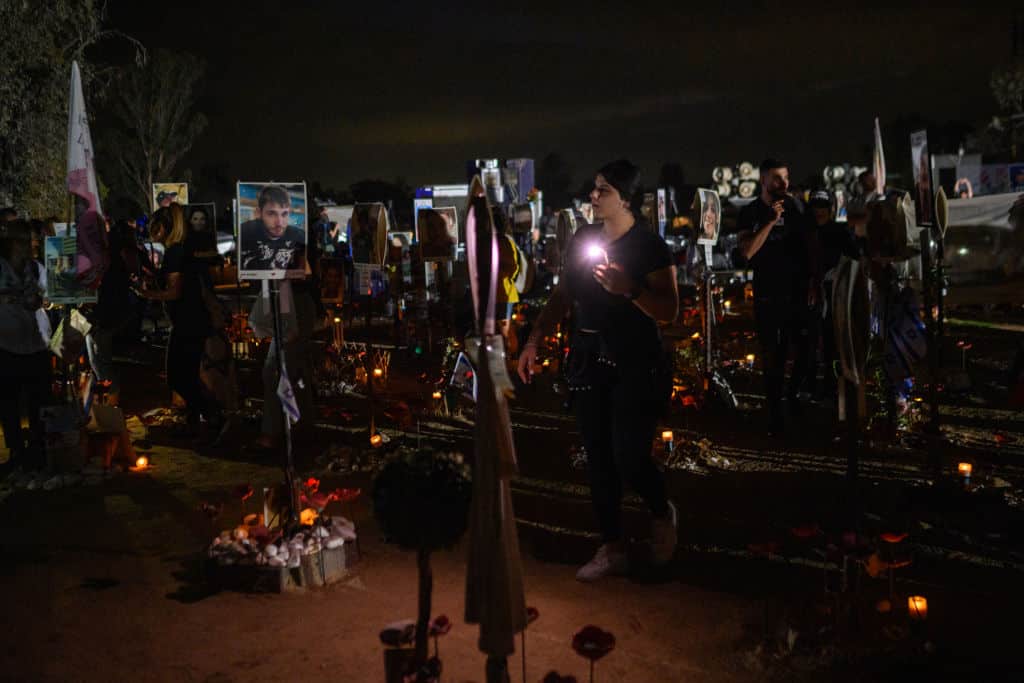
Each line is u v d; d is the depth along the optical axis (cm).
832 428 825
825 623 399
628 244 466
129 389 1105
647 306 446
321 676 376
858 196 905
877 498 607
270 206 486
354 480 673
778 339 784
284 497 501
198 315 791
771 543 406
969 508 581
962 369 1044
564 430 838
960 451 734
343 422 874
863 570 462
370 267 1023
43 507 612
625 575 481
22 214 1486
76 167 648
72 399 722
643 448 469
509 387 327
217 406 806
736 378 1111
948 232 1705
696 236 919
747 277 2520
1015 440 771
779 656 384
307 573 469
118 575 489
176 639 412
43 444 711
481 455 327
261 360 1338
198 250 788
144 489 654
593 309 471
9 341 698
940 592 450
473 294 329
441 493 325
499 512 329
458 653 393
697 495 625
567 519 577
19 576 488
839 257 849
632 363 463
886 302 759
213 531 558
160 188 1527
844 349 397
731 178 4319
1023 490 620
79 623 429
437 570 493
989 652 386
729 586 464
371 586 471
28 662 391
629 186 466
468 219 328
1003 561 491
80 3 1503
